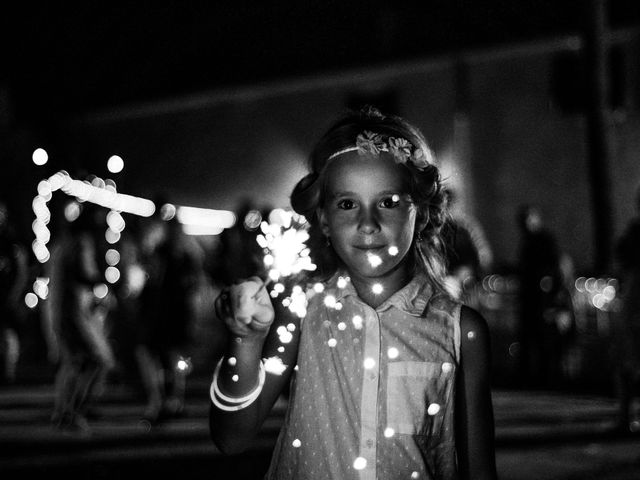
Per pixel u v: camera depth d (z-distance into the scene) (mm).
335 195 2314
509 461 7633
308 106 24625
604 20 11711
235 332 2156
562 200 21531
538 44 21812
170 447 8414
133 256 10391
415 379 2307
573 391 12992
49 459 7766
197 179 25938
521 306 14383
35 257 13680
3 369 14117
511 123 22062
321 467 2295
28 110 27625
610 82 11711
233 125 25562
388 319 2350
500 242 21844
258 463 7625
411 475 2262
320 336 2371
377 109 2428
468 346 2383
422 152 2352
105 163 26469
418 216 2447
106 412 10977
